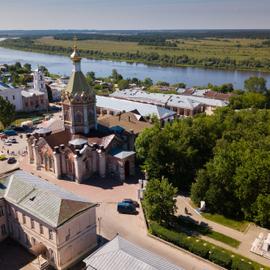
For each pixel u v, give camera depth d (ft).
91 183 332.19
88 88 353.51
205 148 342.03
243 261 216.54
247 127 394.32
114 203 295.48
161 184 262.47
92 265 179.83
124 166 337.11
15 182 250.98
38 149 356.38
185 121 391.04
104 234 253.03
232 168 278.26
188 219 273.95
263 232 256.73
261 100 622.13
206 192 281.95
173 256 229.66
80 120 356.79
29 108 625.82
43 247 222.69
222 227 263.49
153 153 321.32
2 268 218.79
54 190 241.96
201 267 219.82
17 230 242.58
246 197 265.75
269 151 297.94
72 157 329.52
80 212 223.10
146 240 246.47
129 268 172.35
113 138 346.54
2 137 463.42
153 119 482.69
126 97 649.61
